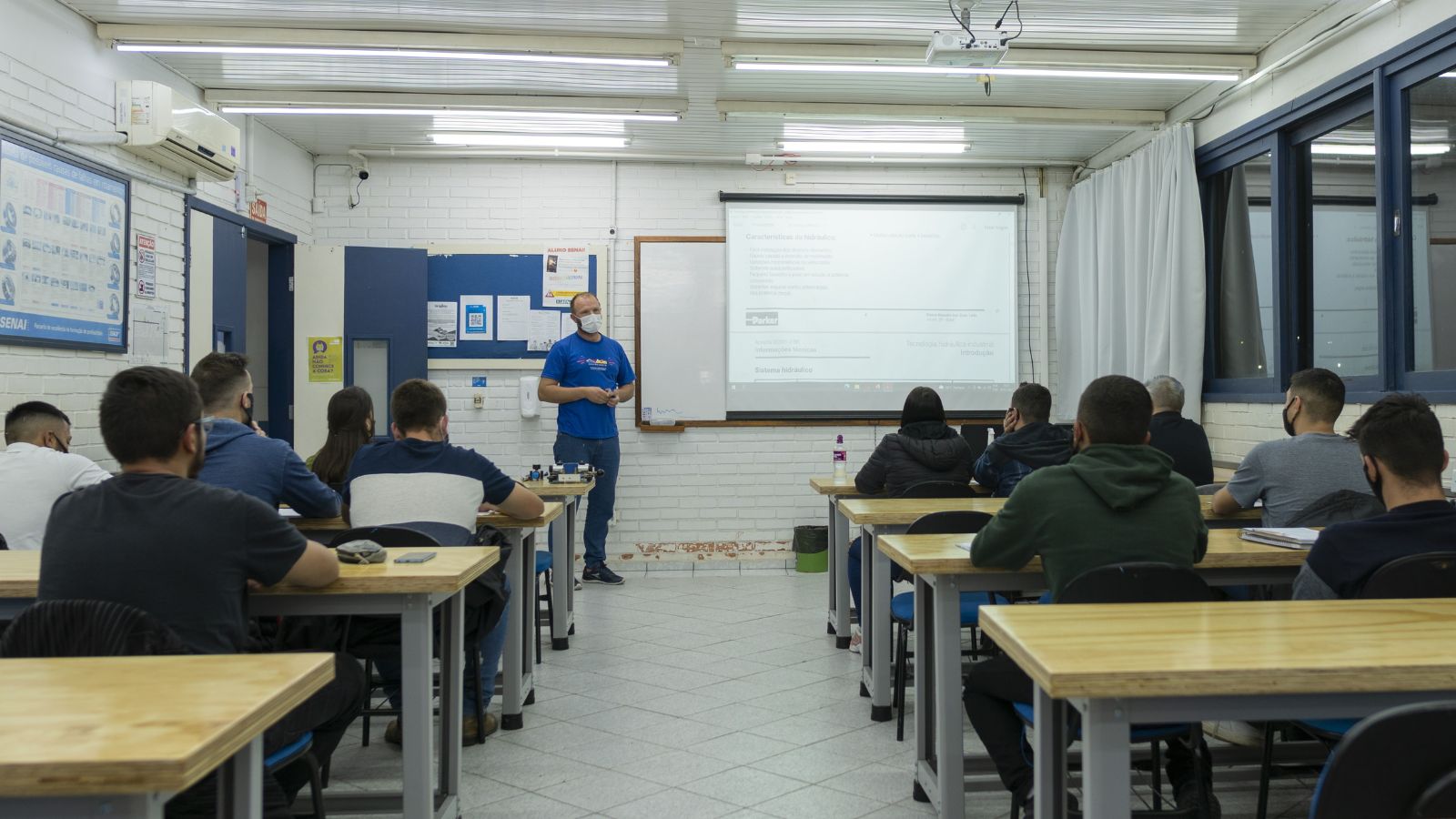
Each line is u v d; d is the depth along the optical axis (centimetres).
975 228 707
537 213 688
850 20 463
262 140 602
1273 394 514
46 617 151
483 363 677
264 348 655
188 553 167
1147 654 135
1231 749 261
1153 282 588
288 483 284
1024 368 710
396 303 655
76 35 430
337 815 260
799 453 696
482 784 282
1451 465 389
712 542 692
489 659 335
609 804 267
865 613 374
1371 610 165
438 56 491
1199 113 572
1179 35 485
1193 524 216
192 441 180
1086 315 671
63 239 408
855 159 693
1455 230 398
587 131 627
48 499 298
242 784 130
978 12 453
